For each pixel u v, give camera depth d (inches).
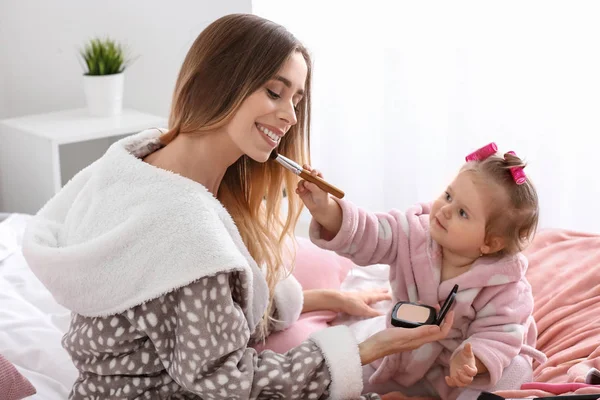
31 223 54.8
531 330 61.8
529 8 102.0
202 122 50.1
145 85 127.0
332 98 117.6
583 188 103.0
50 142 105.0
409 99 111.8
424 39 109.2
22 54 118.5
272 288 60.0
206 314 47.0
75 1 119.4
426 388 61.5
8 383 52.1
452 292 55.1
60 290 49.9
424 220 62.9
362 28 113.5
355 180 120.6
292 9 117.7
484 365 56.5
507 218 56.9
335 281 74.5
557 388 53.1
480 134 109.0
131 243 47.6
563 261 73.4
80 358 51.1
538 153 104.6
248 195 59.5
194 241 46.8
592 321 63.4
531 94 104.1
